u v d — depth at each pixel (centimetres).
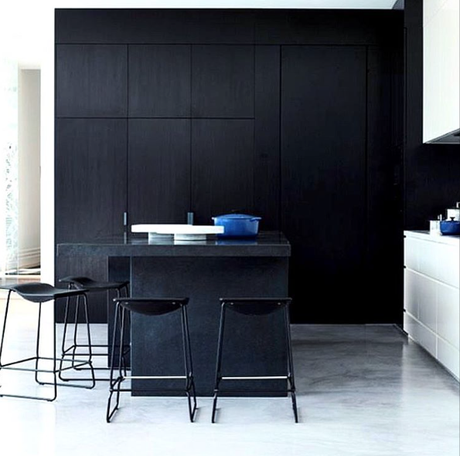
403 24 695
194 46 752
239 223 520
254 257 477
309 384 514
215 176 755
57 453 373
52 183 777
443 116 613
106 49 754
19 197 1128
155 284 478
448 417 434
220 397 482
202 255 439
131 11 752
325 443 388
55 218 758
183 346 480
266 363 481
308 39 751
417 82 693
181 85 752
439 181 691
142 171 755
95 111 755
